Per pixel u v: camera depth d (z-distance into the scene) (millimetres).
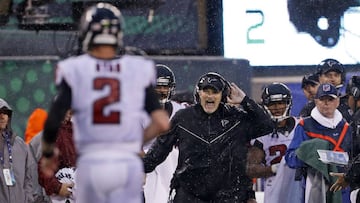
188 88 45625
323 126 30641
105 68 19453
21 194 32281
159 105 19734
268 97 31500
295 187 31109
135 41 47188
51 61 44406
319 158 30188
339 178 29188
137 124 19500
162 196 31719
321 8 48531
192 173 28250
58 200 30625
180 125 28328
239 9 48250
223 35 48156
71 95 19328
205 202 28344
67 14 45625
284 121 31453
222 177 28281
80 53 44562
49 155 19656
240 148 28391
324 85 30766
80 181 19375
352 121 30969
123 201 19359
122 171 19203
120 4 46875
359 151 30484
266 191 31453
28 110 44375
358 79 33562
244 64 46031
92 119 19266
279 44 48656
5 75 44406
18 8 45562
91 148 19312
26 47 45031
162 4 47344
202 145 28203
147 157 28469
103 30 19500
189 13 47594
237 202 28344
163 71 32031
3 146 32250
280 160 31391
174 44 47531
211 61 45844
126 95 19438
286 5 48625
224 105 28469
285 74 48625
